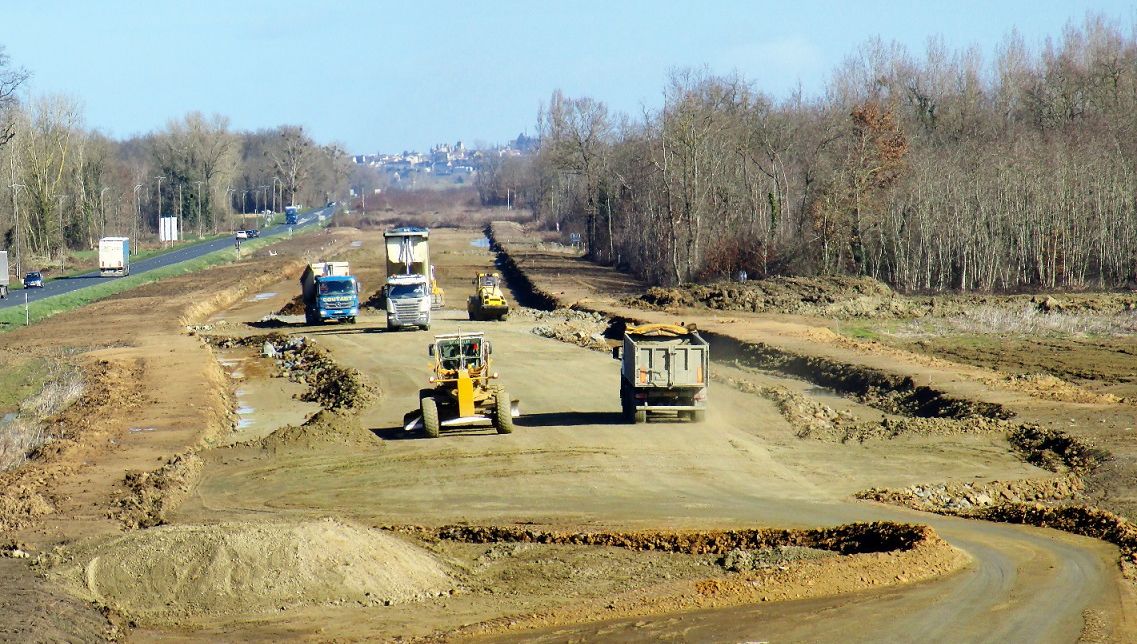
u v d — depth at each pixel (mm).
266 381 44812
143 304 76500
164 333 59156
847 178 83688
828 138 89500
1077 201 80312
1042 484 25312
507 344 51781
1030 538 20641
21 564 18891
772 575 17859
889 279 83312
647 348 31922
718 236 89125
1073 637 14711
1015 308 64625
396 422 33875
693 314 64188
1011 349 51031
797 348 47312
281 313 72750
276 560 17938
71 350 53188
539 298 80375
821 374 42844
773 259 85125
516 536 21531
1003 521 22344
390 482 26406
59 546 20188
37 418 36656
